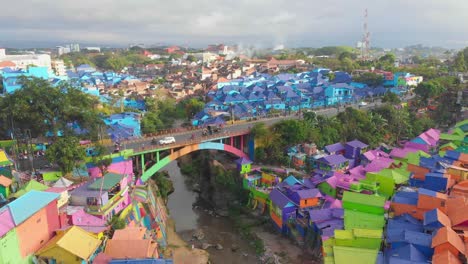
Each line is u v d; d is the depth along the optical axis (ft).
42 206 158.40
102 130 278.26
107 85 579.89
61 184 205.57
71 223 181.27
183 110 458.91
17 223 144.15
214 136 302.25
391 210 208.03
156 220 239.50
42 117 232.94
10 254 141.69
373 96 498.69
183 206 296.92
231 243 239.30
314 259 208.95
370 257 164.96
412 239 167.73
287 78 586.45
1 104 233.14
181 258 216.54
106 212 196.44
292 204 238.89
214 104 432.25
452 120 406.41
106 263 152.87
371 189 240.32
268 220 259.19
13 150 243.40
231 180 291.17
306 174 287.07
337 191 245.04
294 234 230.89
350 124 357.41
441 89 437.17
